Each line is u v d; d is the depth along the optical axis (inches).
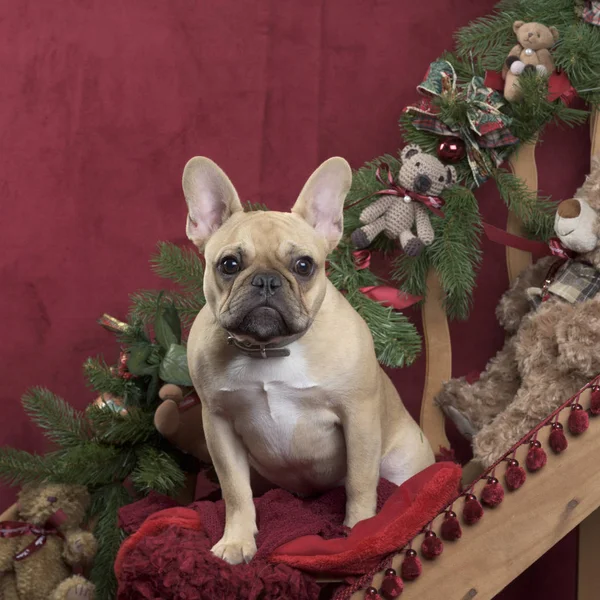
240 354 62.0
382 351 80.1
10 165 99.0
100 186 99.1
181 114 98.9
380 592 60.4
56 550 79.0
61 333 99.6
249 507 63.7
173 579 56.3
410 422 76.0
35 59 99.0
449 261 82.7
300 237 61.9
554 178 97.0
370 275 85.4
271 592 57.0
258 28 98.4
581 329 69.5
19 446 99.1
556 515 63.3
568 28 83.9
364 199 83.9
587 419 63.6
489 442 74.5
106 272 99.5
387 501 62.8
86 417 83.4
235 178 99.0
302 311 57.9
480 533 62.3
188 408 78.7
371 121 98.1
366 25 97.8
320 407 63.6
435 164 82.7
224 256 59.8
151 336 94.0
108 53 98.8
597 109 86.5
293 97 98.5
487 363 95.1
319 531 61.7
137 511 70.1
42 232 99.3
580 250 76.9
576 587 86.4
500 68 85.7
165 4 98.4
